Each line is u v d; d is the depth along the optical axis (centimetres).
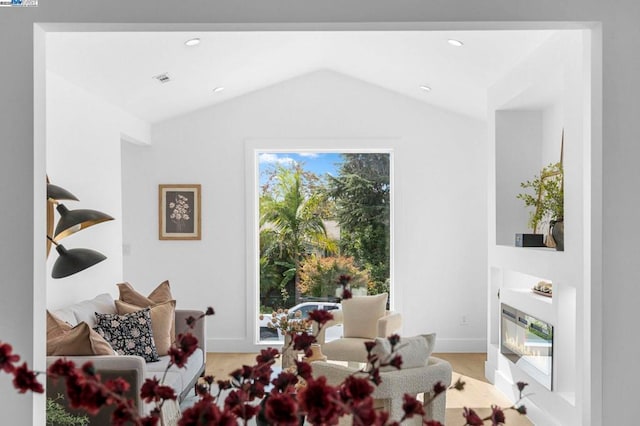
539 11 248
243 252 671
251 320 669
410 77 587
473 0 248
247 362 616
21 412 238
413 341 321
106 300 455
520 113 515
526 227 515
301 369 115
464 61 486
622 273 249
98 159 493
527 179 516
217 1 247
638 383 247
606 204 249
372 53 553
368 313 546
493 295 536
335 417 88
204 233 671
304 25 252
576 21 249
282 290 688
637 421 247
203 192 671
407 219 673
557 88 429
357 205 691
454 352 668
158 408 107
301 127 671
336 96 671
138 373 301
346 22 248
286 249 689
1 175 242
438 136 671
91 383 88
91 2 245
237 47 498
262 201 690
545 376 411
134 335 422
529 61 429
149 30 256
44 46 254
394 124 671
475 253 672
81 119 457
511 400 479
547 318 410
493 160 522
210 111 671
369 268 688
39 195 248
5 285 241
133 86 504
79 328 314
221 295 670
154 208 670
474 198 673
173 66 491
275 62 580
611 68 248
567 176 366
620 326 248
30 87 243
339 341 523
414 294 671
